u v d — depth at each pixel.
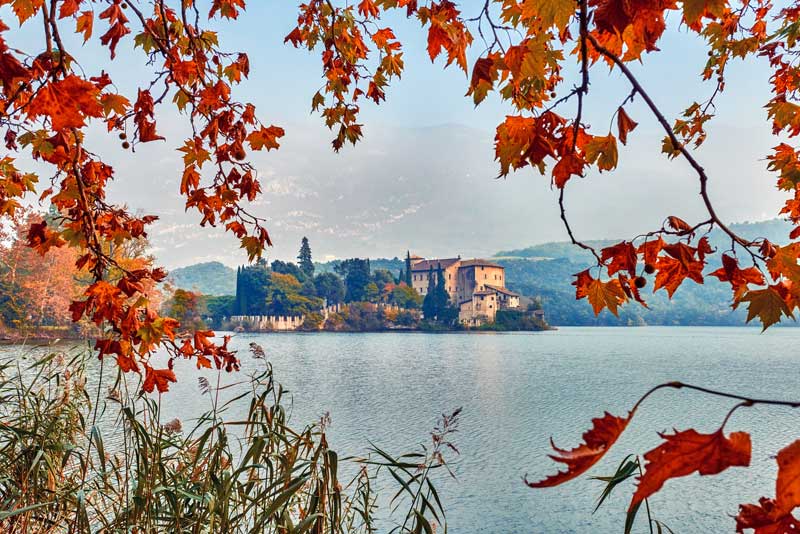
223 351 2.27
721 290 179.88
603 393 32.41
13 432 3.01
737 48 2.95
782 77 2.97
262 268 125.25
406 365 50.38
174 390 26.45
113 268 2.13
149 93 2.40
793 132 2.54
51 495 2.95
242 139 2.61
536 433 20.83
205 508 2.88
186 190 2.60
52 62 1.72
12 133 2.55
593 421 0.61
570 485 14.29
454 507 12.23
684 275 1.28
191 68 2.45
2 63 1.19
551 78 1.86
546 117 1.17
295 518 3.50
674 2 0.92
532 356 60.47
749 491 13.23
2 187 2.64
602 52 0.97
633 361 54.22
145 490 2.95
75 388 3.23
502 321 132.12
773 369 46.22
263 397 3.12
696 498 12.86
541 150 1.14
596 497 13.25
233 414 19.33
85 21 2.19
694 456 0.56
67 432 3.15
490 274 141.50
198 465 3.19
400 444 18.34
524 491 13.56
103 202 2.55
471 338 102.00
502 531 10.73
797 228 2.51
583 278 1.32
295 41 3.46
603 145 1.11
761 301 1.26
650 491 0.58
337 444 18.23
